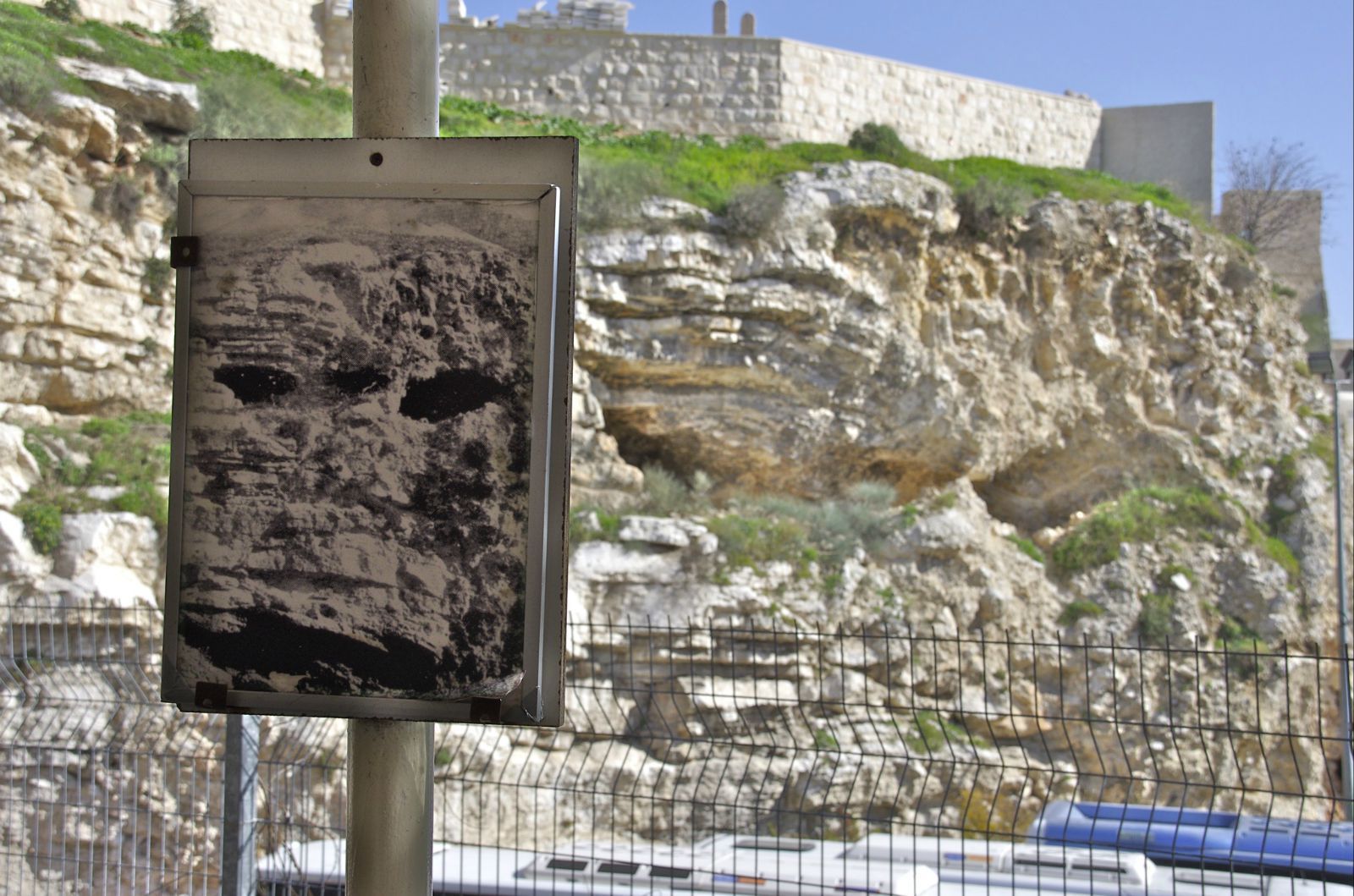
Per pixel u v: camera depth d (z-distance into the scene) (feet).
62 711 34.68
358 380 10.62
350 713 10.55
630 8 98.58
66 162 58.59
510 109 92.89
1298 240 128.67
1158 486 87.56
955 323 86.02
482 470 10.51
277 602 10.62
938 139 104.22
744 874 27.78
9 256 55.67
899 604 68.03
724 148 91.61
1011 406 86.58
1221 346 94.53
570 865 26.37
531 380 10.50
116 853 30.53
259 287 10.69
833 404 80.59
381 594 10.56
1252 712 74.64
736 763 55.98
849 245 82.12
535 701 10.39
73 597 45.24
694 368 77.05
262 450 10.68
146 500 50.72
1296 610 82.38
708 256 76.59
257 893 24.84
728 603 62.44
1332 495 92.07
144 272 61.62
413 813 11.76
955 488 79.46
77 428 55.42
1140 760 70.03
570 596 61.36
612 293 74.74
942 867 30.12
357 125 11.89
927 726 64.23
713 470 80.53
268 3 81.00
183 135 65.31
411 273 10.60
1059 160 112.78
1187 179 119.44
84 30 65.36
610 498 70.54
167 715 37.22
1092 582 77.56
